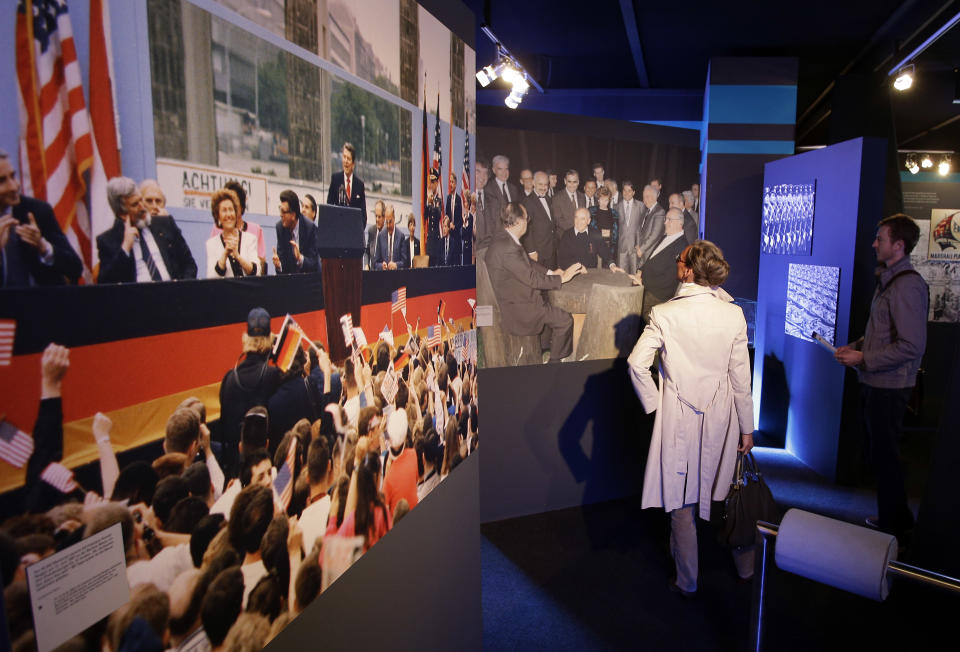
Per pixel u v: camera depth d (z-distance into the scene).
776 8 4.75
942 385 5.95
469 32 1.67
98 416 0.60
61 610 0.56
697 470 2.39
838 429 3.85
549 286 3.28
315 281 0.97
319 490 0.99
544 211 3.21
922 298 2.83
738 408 2.35
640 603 2.53
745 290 5.14
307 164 0.93
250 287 0.81
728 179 5.08
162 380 0.67
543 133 3.13
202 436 0.73
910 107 7.10
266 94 0.83
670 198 3.61
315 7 0.94
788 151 5.02
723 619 2.41
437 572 1.57
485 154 2.99
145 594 0.65
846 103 5.96
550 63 6.68
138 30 0.63
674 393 2.38
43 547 0.54
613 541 3.09
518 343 3.26
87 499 0.58
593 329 3.46
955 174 7.06
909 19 4.87
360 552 1.14
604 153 3.33
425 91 1.38
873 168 3.60
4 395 0.51
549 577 2.75
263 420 0.85
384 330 1.22
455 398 1.66
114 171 0.61
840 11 4.77
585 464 3.55
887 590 1.13
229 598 0.78
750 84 5.00
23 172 0.52
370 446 1.17
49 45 0.54
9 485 0.51
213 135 0.74
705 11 4.87
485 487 3.31
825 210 4.01
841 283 3.80
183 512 0.70
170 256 0.68
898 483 3.00
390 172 1.22
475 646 1.92
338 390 1.04
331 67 0.99
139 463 0.64
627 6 4.80
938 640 2.28
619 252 3.47
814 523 1.20
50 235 0.54
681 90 7.74
